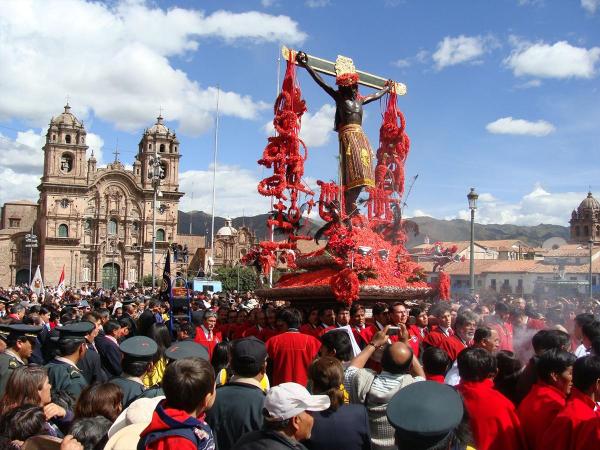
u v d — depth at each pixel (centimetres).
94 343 1152
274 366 1027
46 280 11012
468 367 647
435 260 1855
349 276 1408
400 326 861
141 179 12375
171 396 475
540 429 616
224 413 638
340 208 1658
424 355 789
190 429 464
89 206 11675
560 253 7700
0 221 14300
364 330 1230
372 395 680
